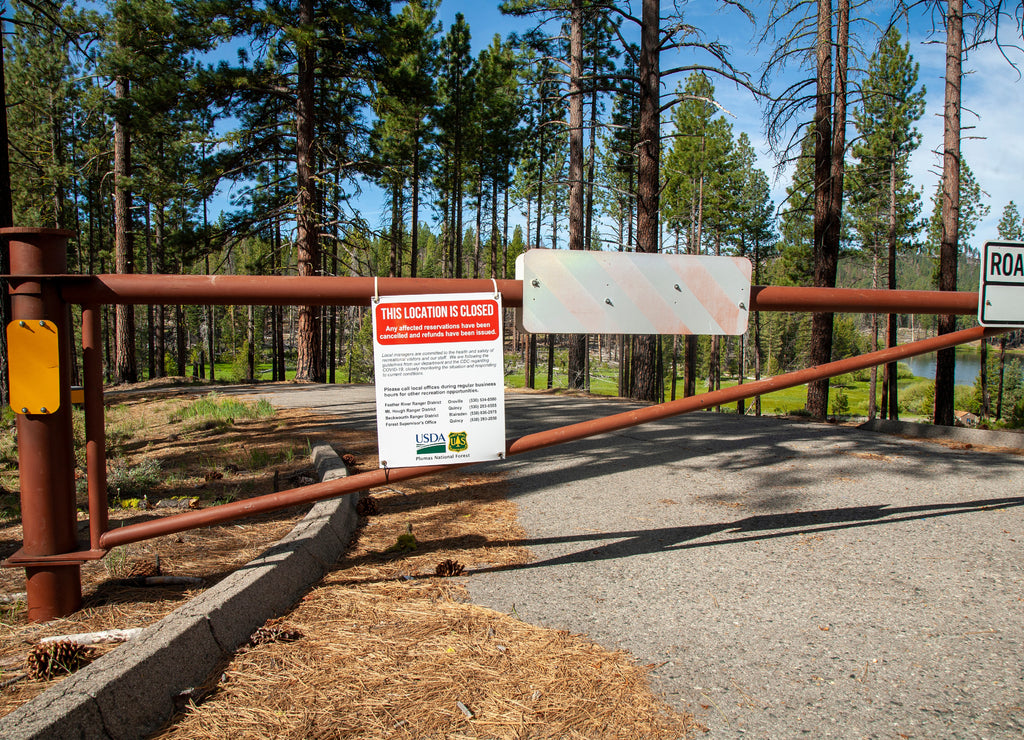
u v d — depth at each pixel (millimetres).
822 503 4711
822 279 13992
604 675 2318
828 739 1938
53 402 2645
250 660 2363
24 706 1729
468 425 2934
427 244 89562
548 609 2906
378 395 2893
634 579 3281
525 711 2078
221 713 2021
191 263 20625
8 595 2961
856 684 2264
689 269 3176
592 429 3055
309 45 17828
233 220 20359
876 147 34781
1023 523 4141
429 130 32281
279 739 1890
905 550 3666
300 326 21172
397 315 2881
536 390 18391
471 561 3553
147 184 21000
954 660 2430
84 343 2730
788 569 3400
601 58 27578
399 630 2666
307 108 19453
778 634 2656
